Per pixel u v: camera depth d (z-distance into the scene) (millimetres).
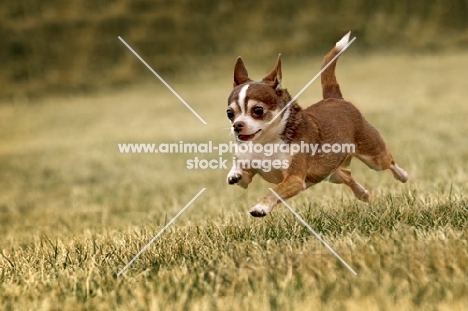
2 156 20953
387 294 4746
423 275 5051
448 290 4727
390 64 32969
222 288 5137
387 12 39625
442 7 39656
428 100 24234
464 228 6102
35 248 7434
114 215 10883
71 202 13047
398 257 5414
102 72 36750
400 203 7367
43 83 35969
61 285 5609
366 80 30062
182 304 4855
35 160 19688
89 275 5727
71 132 25359
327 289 4930
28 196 14312
